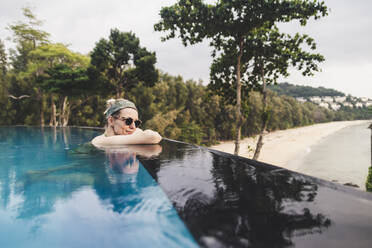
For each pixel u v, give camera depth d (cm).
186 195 161
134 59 2388
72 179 222
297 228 109
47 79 2478
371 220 118
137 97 4291
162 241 110
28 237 120
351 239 99
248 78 1523
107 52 2288
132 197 168
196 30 1248
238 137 1323
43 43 3042
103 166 275
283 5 1080
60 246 111
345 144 6106
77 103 3641
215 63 1513
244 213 128
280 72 1444
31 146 523
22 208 156
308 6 1087
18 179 227
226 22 1188
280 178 201
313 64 1323
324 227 110
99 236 118
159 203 154
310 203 141
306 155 4406
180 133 4478
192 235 109
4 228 130
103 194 177
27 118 3566
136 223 129
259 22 1161
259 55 1403
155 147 429
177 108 5259
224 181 195
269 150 4750
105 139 466
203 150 385
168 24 1266
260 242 98
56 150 449
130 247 107
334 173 3108
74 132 1052
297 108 11812
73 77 2402
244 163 273
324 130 10581
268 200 148
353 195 156
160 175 218
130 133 485
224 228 111
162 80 5600
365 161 3872
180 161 288
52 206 158
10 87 3647
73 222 134
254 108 5969
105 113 506
